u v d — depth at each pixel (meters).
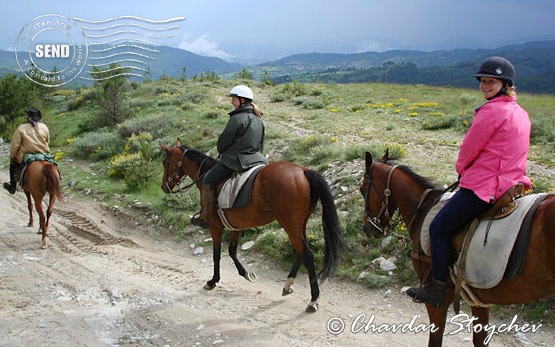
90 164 19.55
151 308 7.28
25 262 9.82
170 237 11.66
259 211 7.20
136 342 6.18
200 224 8.05
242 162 7.40
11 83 28.91
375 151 12.52
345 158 12.66
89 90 33.53
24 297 7.82
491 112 4.05
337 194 10.71
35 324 6.71
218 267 8.00
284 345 5.95
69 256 10.34
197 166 8.59
